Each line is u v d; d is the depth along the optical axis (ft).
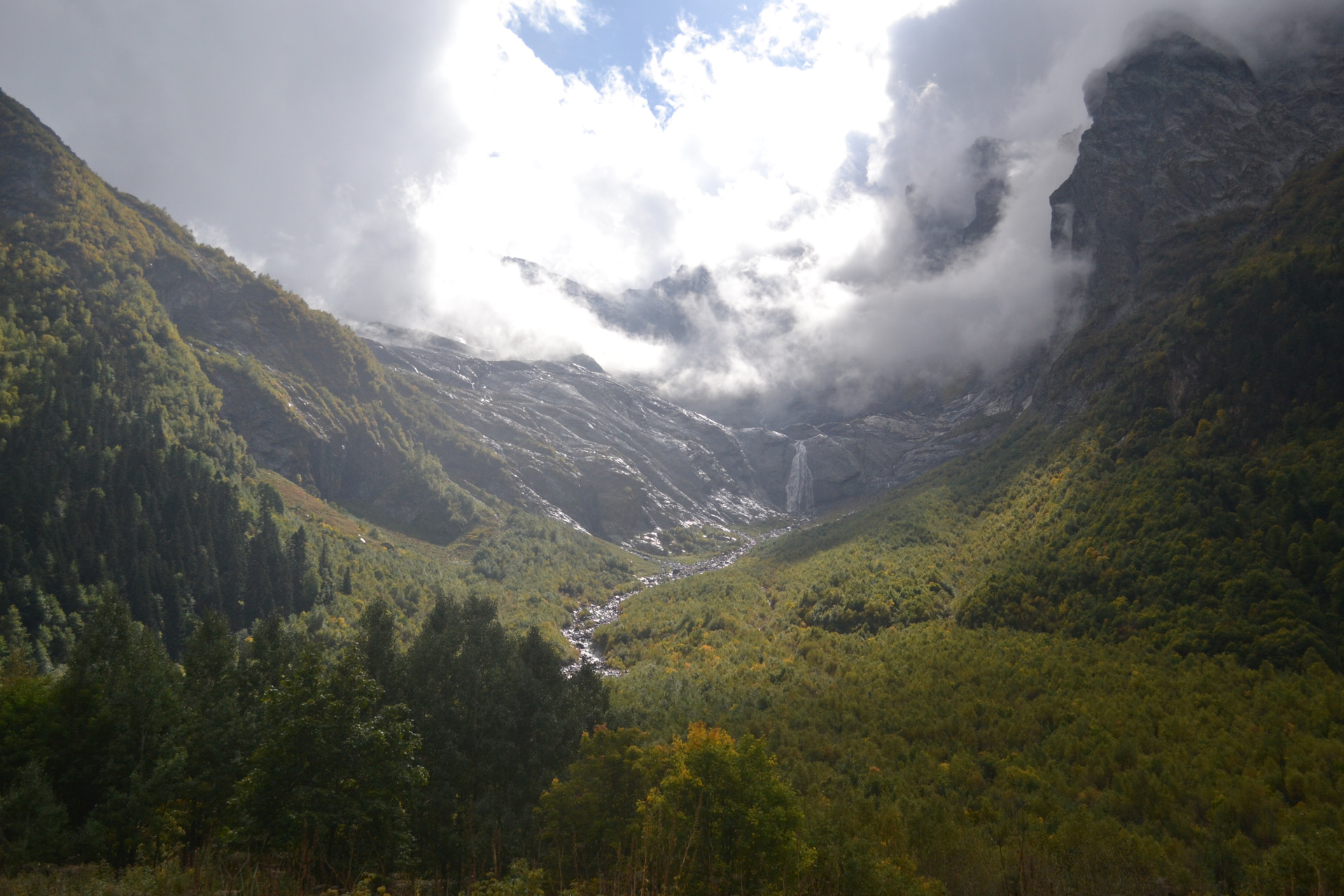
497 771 174.40
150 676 175.42
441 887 140.46
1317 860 139.85
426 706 180.04
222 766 153.69
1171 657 286.05
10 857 128.26
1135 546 360.48
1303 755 195.93
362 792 131.85
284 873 120.37
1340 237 422.00
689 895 115.44
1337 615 270.26
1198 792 186.80
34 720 164.55
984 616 388.37
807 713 294.46
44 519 395.34
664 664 438.81
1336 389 361.10
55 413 473.67
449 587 602.85
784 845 127.85
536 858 147.95
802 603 500.74
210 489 494.59
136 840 138.72
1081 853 162.50
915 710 278.05
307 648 146.10
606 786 150.00
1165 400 471.62
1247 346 414.21
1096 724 236.84
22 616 354.13
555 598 654.53
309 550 530.27
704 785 130.62
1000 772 220.02
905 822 181.47
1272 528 309.83
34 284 618.03
